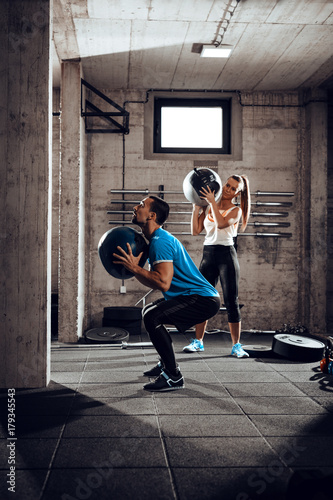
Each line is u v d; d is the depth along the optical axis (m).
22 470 1.72
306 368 3.46
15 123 2.87
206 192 3.82
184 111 5.61
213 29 4.02
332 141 5.66
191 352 4.09
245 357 3.85
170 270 2.62
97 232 5.45
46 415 2.34
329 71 5.00
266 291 5.56
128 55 4.55
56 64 4.68
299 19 3.85
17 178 2.87
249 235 5.52
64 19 3.80
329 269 5.64
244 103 5.59
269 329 5.55
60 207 4.60
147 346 4.39
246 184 3.98
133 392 2.77
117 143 5.49
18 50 2.88
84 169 5.15
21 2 2.89
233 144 5.58
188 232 5.47
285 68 4.92
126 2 3.53
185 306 2.73
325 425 2.24
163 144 5.58
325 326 5.38
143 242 2.68
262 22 3.90
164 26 3.95
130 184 5.50
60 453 1.88
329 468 1.75
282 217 5.60
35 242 2.87
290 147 5.61
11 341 2.86
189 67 4.89
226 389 2.86
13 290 2.86
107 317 5.06
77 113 4.61
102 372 3.29
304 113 5.61
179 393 2.76
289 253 5.59
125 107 5.50
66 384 2.95
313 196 5.41
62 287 4.61
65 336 4.61
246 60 4.71
